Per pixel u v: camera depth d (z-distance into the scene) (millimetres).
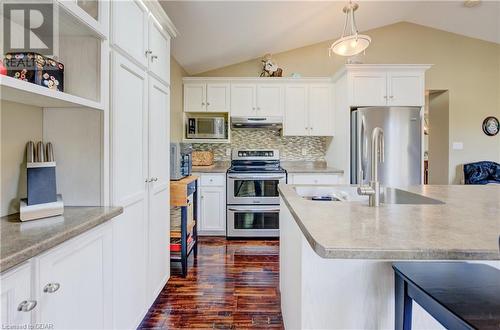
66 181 1396
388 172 3299
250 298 2139
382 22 4117
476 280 978
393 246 767
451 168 4504
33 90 942
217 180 3648
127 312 1551
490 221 1025
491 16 3855
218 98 3967
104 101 1382
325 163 4301
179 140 3799
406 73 3467
